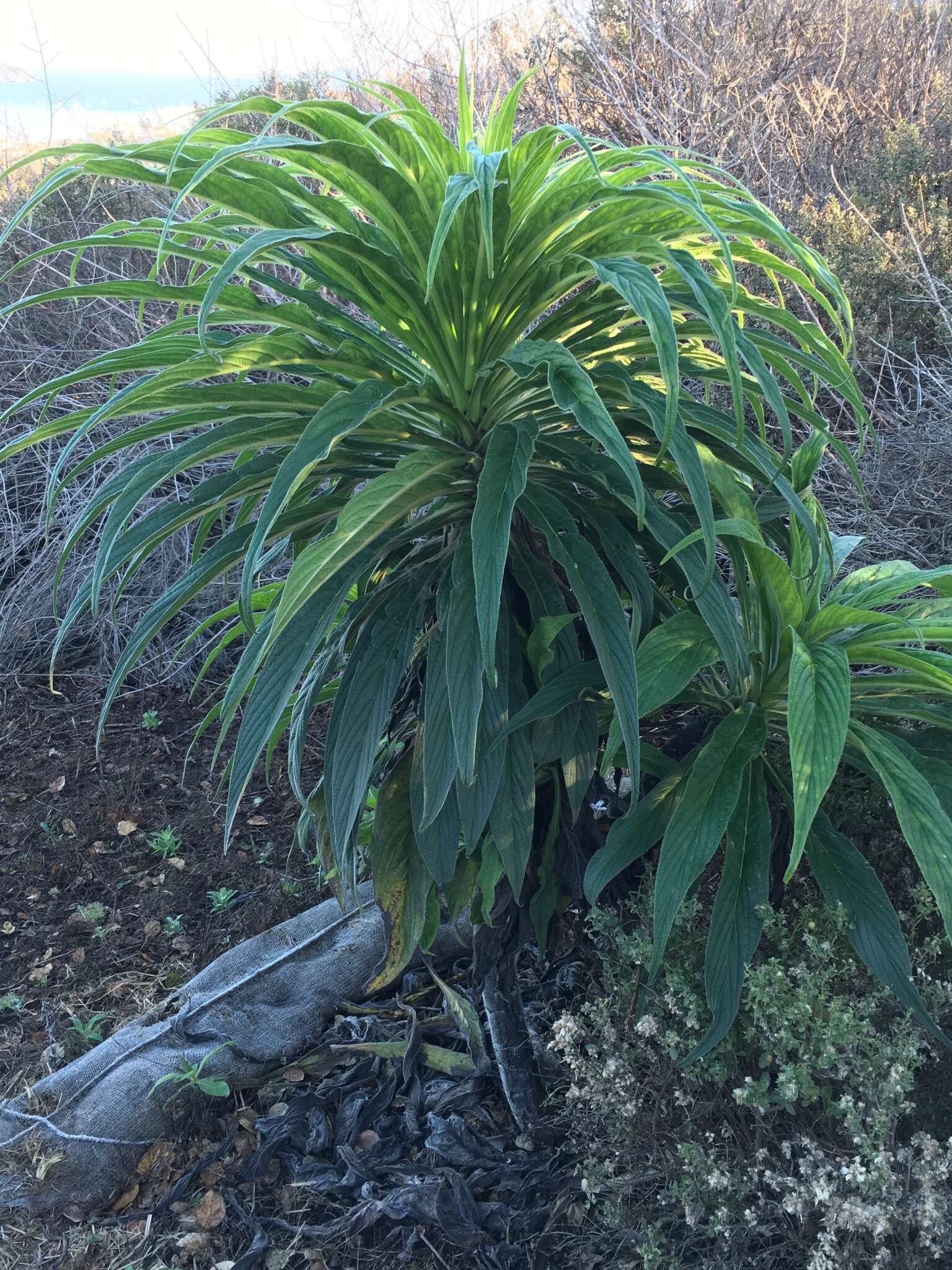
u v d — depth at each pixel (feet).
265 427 4.49
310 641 4.65
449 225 3.68
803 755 4.15
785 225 12.76
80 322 14.47
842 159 15.15
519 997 6.15
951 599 5.11
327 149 3.83
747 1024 5.02
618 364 4.72
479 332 4.58
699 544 5.06
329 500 5.02
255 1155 6.46
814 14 15.87
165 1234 6.15
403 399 4.48
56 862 9.57
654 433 4.43
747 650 5.28
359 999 7.61
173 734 11.30
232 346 4.29
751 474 5.11
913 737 5.31
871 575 5.49
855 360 10.98
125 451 13.46
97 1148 6.44
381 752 6.18
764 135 14.37
